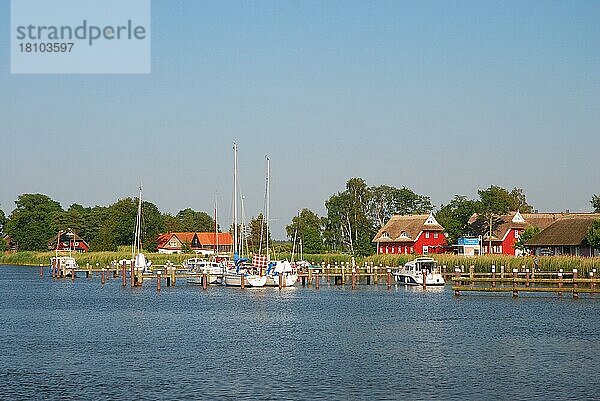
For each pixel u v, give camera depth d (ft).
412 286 333.83
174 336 174.70
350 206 624.18
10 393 115.44
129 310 235.40
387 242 527.40
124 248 636.89
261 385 120.16
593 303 242.99
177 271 414.41
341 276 349.82
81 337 173.06
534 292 272.92
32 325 196.44
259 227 523.70
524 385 119.65
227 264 356.18
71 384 121.19
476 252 460.55
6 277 440.45
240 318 211.41
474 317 209.05
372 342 164.25
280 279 322.96
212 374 128.57
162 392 115.55
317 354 148.66
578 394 113.80
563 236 375.86
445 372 129.90
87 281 395.34
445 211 620.49
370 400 110.52
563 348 153.79
